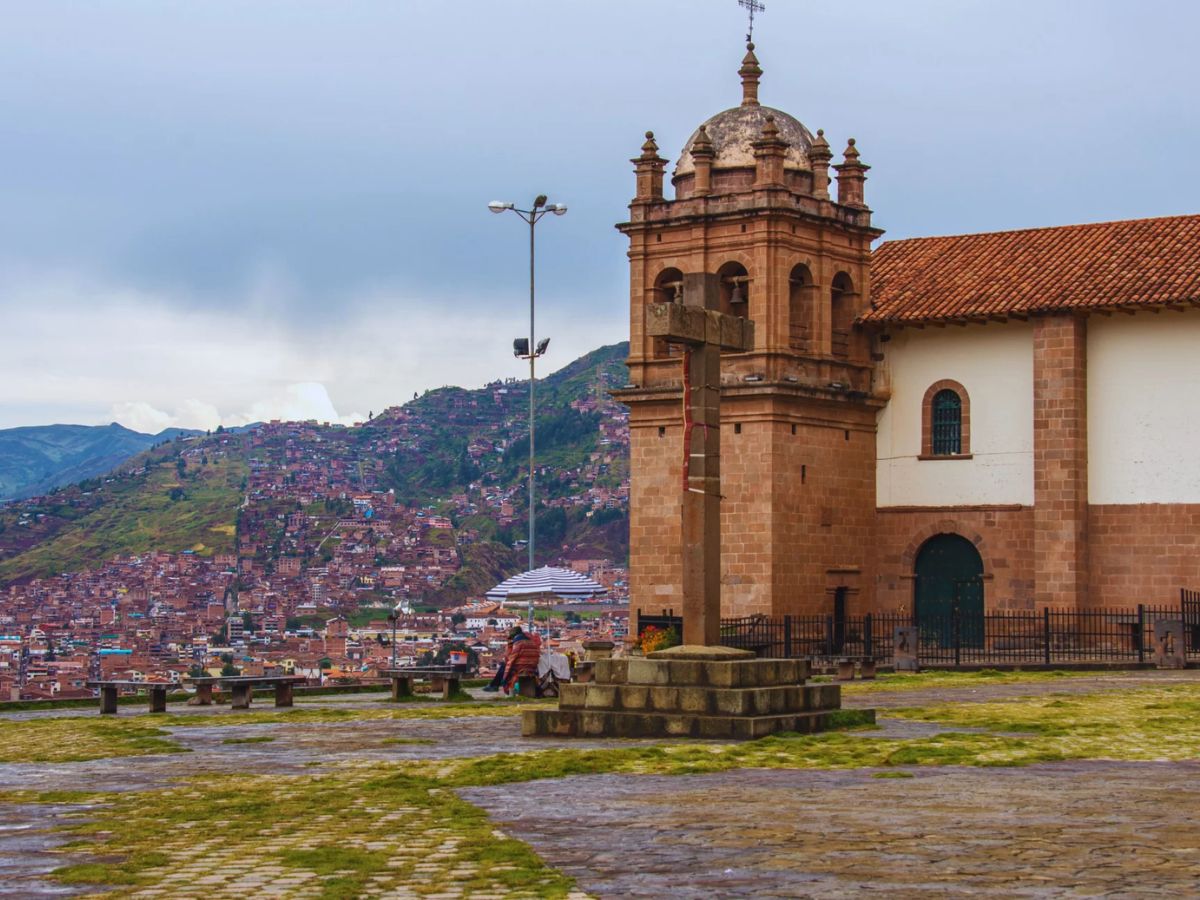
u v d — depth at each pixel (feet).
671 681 73.92
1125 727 74.79
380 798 54.44
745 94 165.17
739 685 73.05
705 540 76.54
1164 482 150.71
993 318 156.35
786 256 154.71
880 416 165.37
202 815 51.57
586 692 75.51
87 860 43.68
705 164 157.58
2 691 208.95
